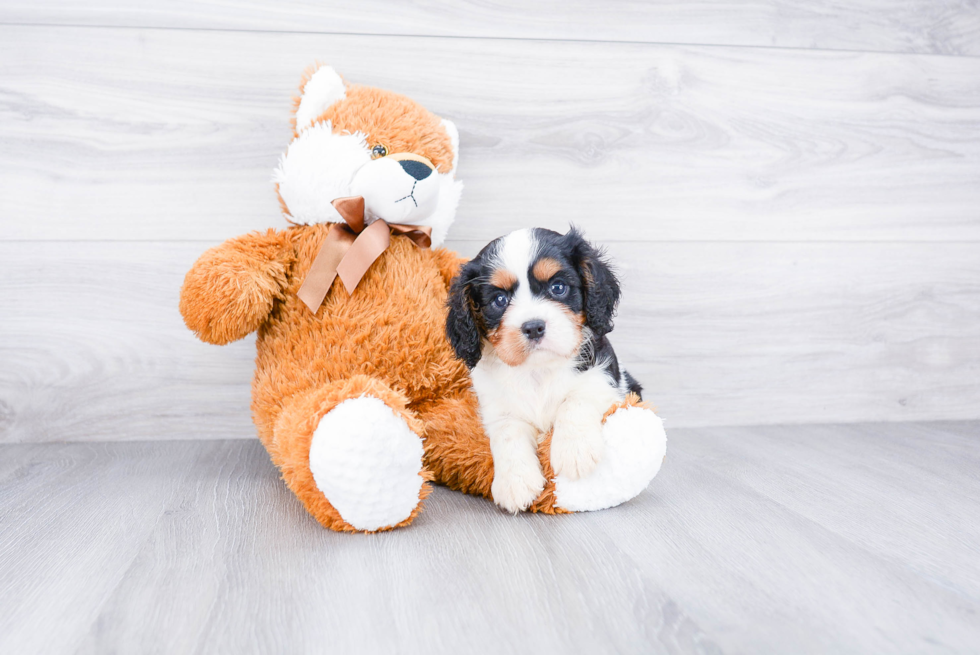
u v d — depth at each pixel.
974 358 2.04
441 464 1.42
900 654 0.78
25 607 0.90
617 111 1.87
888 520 1.22
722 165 1.92
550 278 1.30
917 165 1.98
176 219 1.79
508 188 1.86
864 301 2.00
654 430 1.27
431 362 1.47
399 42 1.80
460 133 1.83
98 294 1.78
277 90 1.78
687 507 1.29
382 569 1.01
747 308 1.96
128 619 0.87
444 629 0.84
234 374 1.84
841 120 1.94
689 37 1.87
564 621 0.86
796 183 1.94
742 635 0.82
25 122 1.72
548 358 1.27
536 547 1.10
